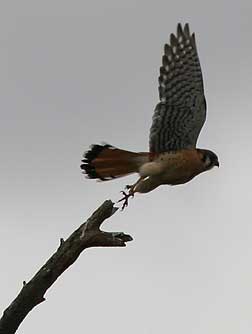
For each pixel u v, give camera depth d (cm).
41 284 912
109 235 910
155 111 1017
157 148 1022
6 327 928
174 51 1002
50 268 911
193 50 1008
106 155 984
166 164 1013
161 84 1007
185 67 1012
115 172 1002
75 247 906
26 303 920
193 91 1022
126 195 1028
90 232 901
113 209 907
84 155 983
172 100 1018
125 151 984
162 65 999
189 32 1004
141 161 1012
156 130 1023
